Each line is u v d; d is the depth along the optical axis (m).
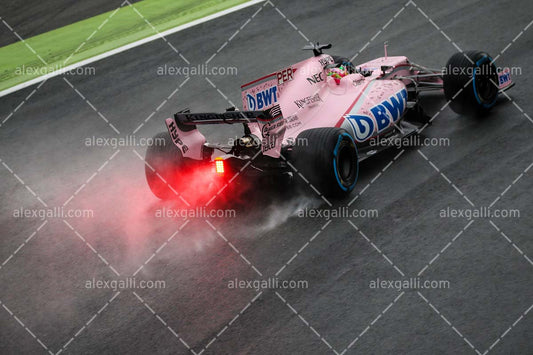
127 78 18.08
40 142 14.82
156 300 8.00
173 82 17.17
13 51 22.31
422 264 7.83
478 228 8.38
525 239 8.01
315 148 9.07
